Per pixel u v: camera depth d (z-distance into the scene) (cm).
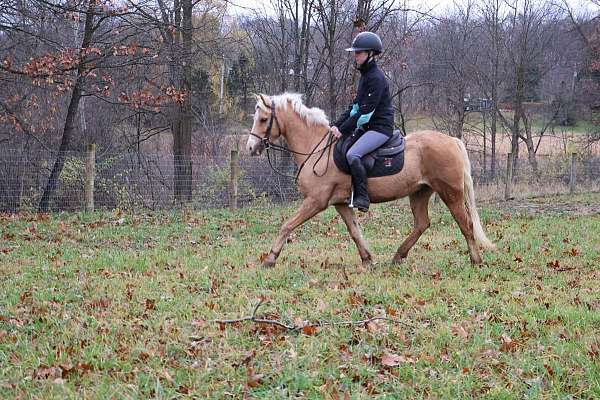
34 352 491
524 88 2952
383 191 778
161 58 1616
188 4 1739
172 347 498
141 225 1235
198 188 1645
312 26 2188
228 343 510
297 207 1564
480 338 521
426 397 429
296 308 606
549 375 454
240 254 920
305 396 423
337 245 1027
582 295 664
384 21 2100
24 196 1566
